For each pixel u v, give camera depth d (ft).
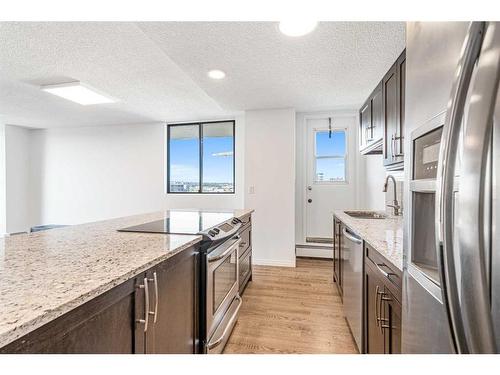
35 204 17.31
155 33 5.89
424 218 2.47
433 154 2.24
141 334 3.22
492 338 1.52
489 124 1.49
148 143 15.87
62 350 2.19
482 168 1.51
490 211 1.53
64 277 2.65
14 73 8.51
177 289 4.22
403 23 5.57
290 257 12.31
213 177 15.42
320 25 5.61
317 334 6.66
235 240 7.22
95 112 13.47
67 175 16.92
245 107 12.10
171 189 16.01
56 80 9.10
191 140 15.71
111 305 2.74
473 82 1.57
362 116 9.92
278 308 8.09
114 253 3.62
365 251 5.21
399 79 6.24
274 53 6.89
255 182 12.67
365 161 13.07
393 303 3.67
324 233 13.85
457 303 1.67
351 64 7.55
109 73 8.61
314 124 13.89
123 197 16.20
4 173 16.12
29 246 4.01
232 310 6.71
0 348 1.77
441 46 2.07
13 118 14.62
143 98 11.23
